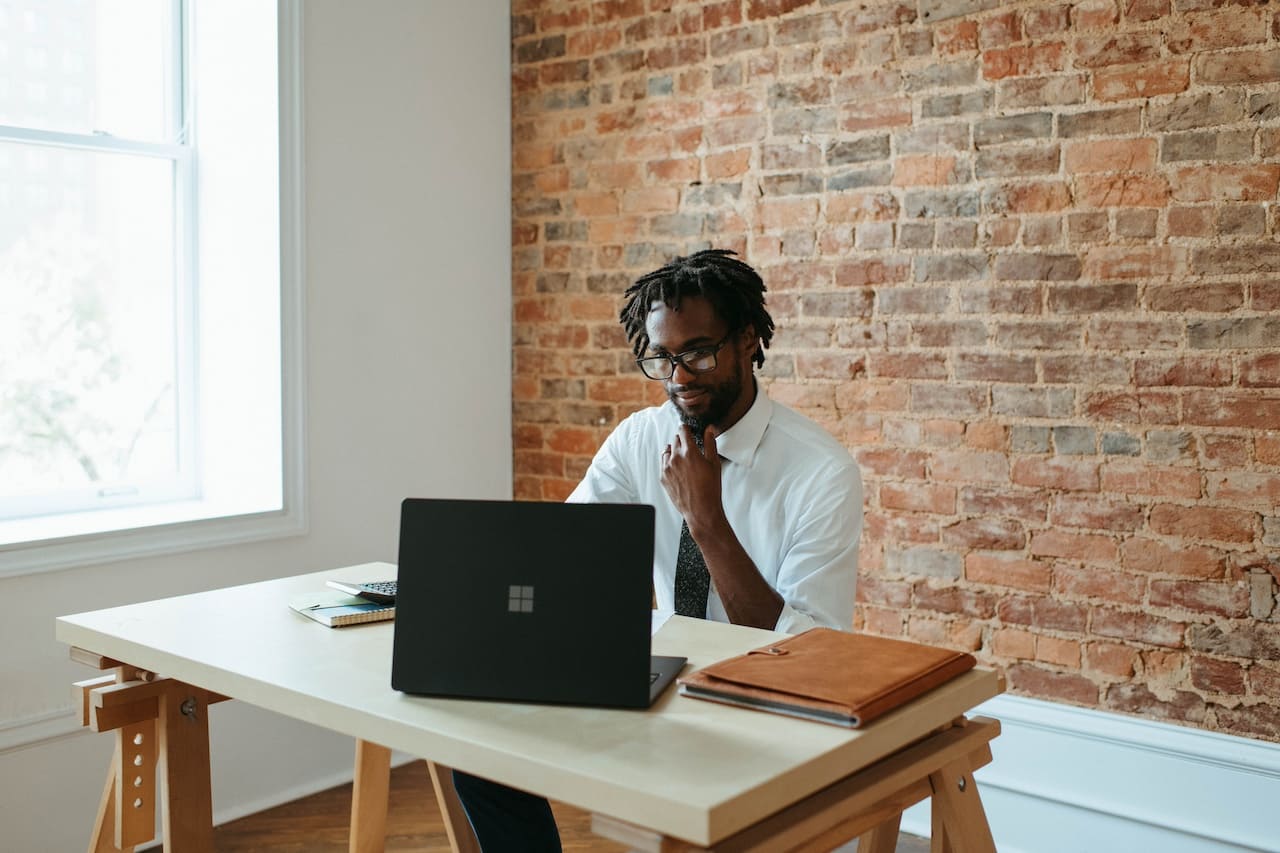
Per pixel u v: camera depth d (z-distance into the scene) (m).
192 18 3.68
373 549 3.85
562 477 4.15
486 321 4.18
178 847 2.16
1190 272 2.89
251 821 3.46
